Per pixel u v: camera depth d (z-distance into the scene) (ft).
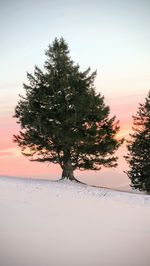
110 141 125.29
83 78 127.75
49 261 34.60
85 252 37.86
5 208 57.62
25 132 125.08
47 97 124.06
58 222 50.62
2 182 98.22
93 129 121.08
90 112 123.03
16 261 34.22
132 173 145.69
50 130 120.47
